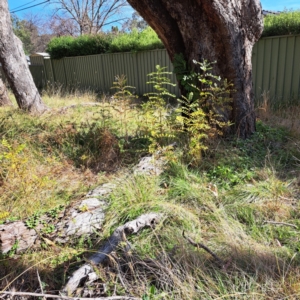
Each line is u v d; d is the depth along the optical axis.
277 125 4.07
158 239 1.81
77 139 3.78
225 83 3.19
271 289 1.44
